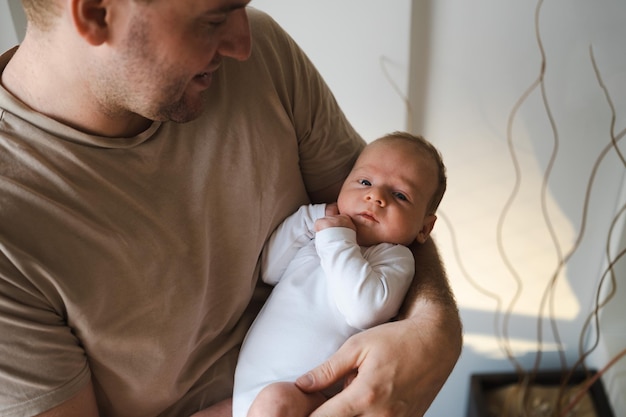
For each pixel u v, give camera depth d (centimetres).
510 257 205
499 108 179
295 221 110
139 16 75
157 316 91
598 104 177
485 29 168
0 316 75
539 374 221
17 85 84
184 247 92
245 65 100
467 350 227
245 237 102
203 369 107
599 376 214
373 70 169
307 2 159
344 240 106
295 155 108
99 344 86
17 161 79
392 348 93
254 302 117
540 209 196
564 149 185
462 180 192
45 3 77
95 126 85
